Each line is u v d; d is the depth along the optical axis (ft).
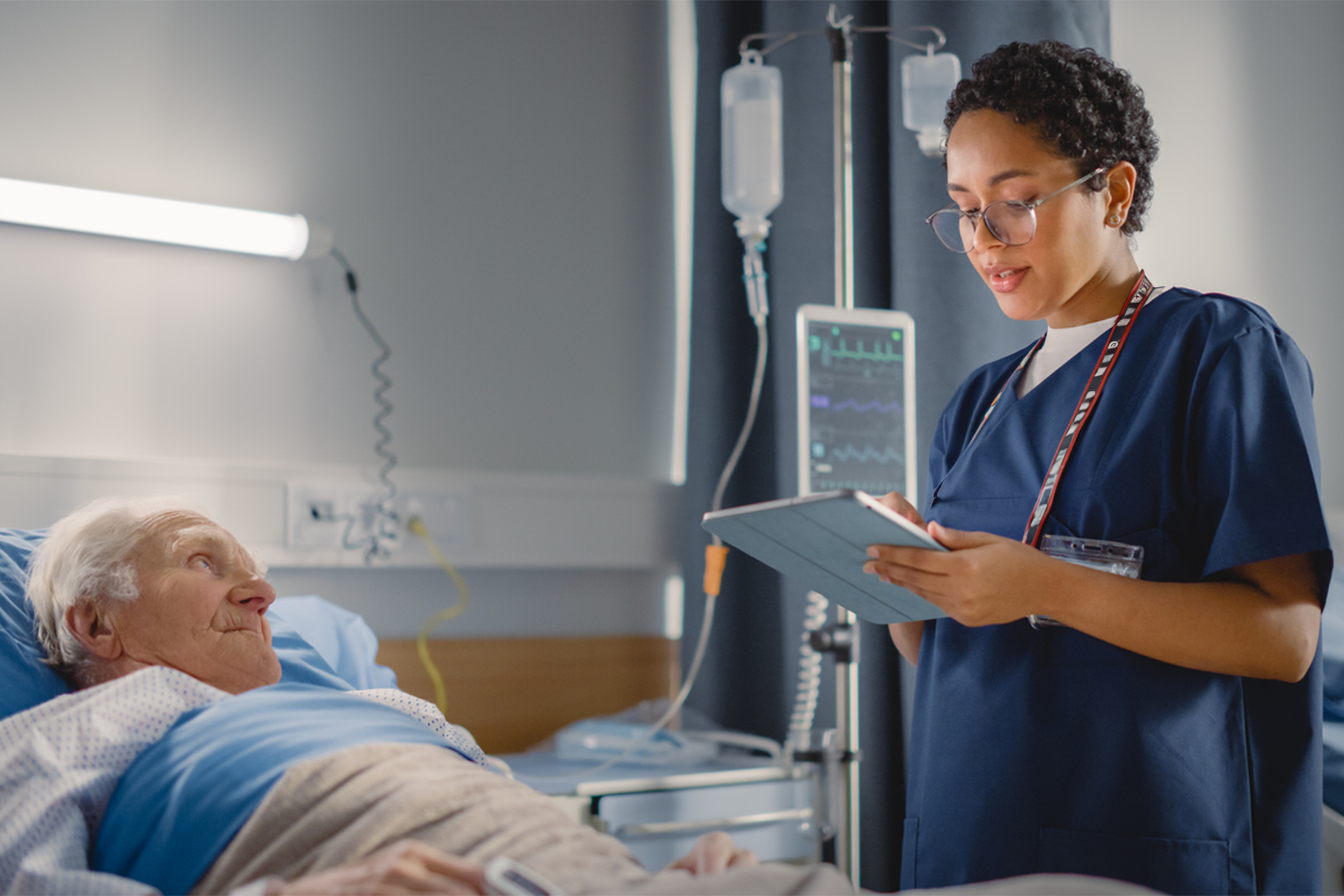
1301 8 6.92
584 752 6.69
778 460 7.52
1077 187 3.80
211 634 4.52
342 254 6.93
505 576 7.36
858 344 6.02
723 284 7.78
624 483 7.75
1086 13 6.19
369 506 6.72
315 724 3.82
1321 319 6.76
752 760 6.74
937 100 6.14
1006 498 4.07
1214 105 6.66
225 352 6.49
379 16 7.18
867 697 6.77
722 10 7.89
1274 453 3.47
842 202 6.08
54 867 3.43
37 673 4.48
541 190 7.77
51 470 5.81
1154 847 3.54
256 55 6.72
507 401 7.51
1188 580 3.67
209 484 6.22
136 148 6.29
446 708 6.96
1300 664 3.42
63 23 6.11
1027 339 6.54
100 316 6.14
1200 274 6.54
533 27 7.82
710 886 3.11
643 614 7.93
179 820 3.59
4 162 5.91
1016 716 3.84
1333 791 4.94
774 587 7.66
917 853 4.16
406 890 2.95
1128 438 3.77
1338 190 6.88
